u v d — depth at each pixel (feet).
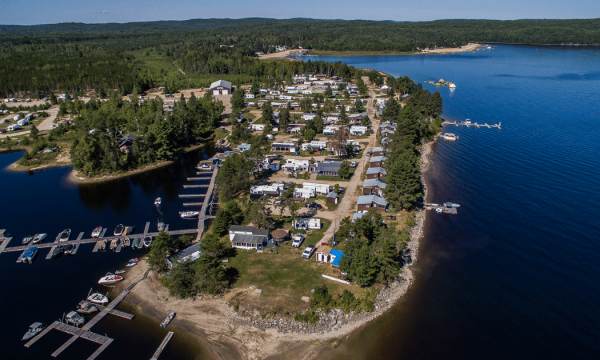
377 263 252.21
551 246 305.73
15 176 466.70
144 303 247.50
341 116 638.53
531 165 472.44
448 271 279.08
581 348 212.64
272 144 526.16
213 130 639.35
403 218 344.49
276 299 242.78
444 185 422.82
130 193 421.18
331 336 222.48
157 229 339.57
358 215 332.60
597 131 602.85
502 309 242.17
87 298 249.75
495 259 291.58
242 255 289.12
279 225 330.75
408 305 246.47
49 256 297.94
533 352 210.59
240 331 224.94
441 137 596.29
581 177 431.43
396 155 431.02
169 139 535.60
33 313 239.30
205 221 352.49
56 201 400.47
